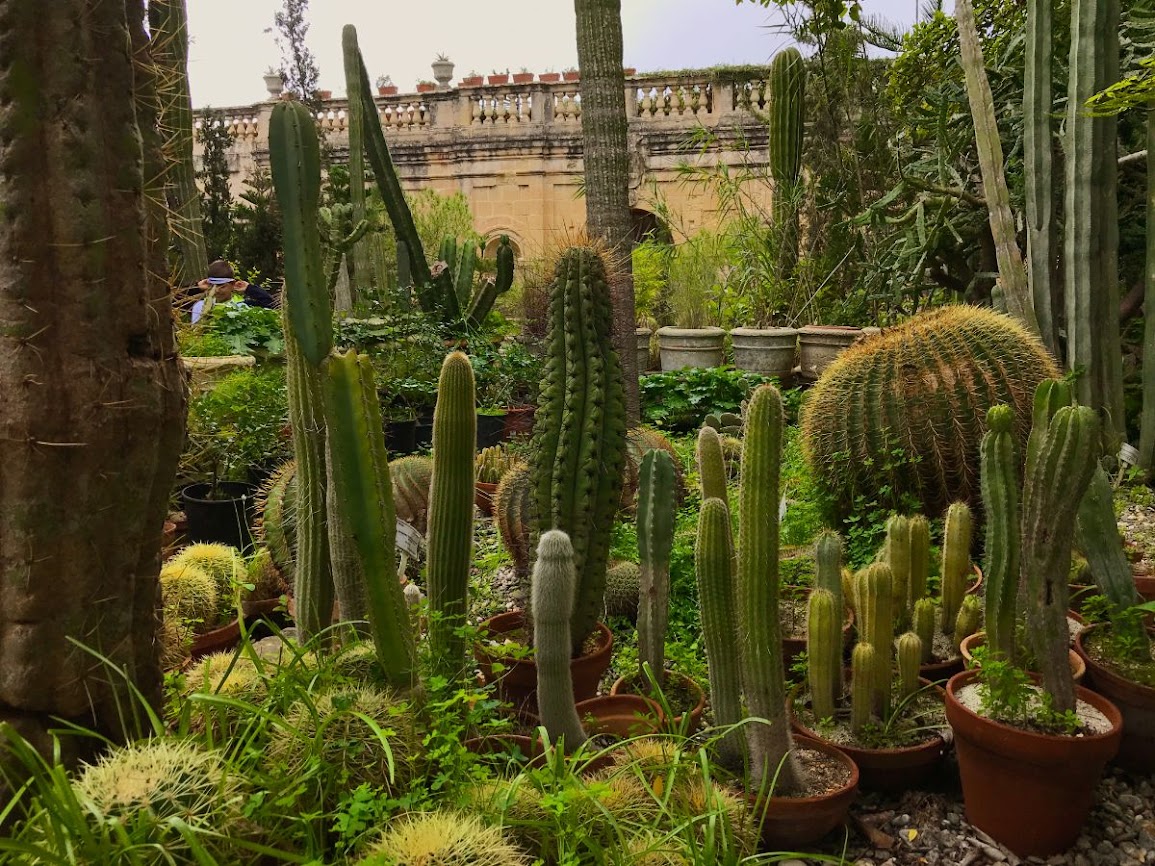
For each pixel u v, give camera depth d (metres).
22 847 1.25
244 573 3.25
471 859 1.41
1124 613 2.55
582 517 2.61
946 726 2.49
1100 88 4.98
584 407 2.66
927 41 8.22
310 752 1.67
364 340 6.97
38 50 1.45
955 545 2.91
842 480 4.27
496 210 16.09
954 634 2.91
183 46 4.39
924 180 6.83
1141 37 5.85
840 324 9.20
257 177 15.07
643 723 2.30
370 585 1.86
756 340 8.70
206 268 7.30
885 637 2.43
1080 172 5.04
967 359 3.96
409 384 6.50
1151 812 2.35
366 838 1.60
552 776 1.72
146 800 1.38
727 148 13.27
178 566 3.12
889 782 2.41
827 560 2.59
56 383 1.51
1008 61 6.91
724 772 2.14
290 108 1.70
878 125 9.15
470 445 2.28
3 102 1.44
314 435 2.38
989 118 5.36
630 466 4.11
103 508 1.59
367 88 8.59
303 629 2.50
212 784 1.46
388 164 8.69
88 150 1.49
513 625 2.97
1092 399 5.16
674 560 3.55
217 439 4.76
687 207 14.66
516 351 7.55
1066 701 2.18
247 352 6.75
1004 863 2.18
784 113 8.84
